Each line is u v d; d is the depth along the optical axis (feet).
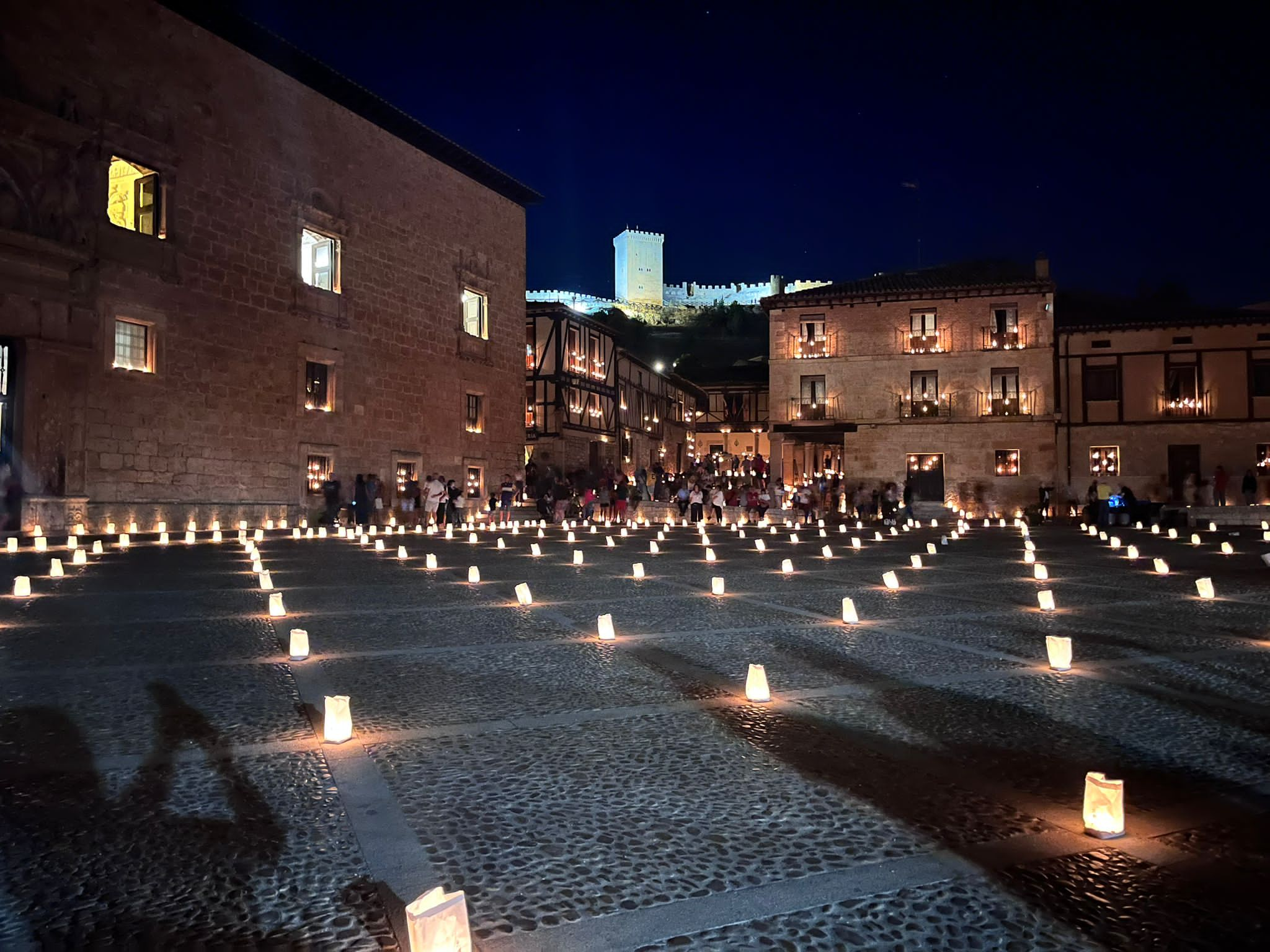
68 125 73.05
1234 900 9.11
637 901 9.12
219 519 86.69
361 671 20.80
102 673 20.34
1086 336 133.80
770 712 17.01
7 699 17.75
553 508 116.57
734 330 464.65
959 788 12.64
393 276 110.83
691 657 22.57
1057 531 98.94
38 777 13.00
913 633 26.48
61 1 73.51
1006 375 132.36
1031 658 22.48
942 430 132.98
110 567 47.85
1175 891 9.32
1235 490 128.06
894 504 118.52
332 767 13.51
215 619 29.19
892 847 10.52
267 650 23.57
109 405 77.46
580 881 9.58
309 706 17.37
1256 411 128.16
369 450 106.42
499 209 132.26
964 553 61.62
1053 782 12.89
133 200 85.05
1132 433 131.54
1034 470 130.11
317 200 99.55
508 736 15.29
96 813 11.53
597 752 14.32
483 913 8.84
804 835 10.87
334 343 101.65
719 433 245.04
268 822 11.26
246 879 9.62
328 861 10.08
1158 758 14.05
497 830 11.03
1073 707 17.29
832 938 8.36
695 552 62.34
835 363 136.56
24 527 70.18
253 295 91.50
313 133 99.30
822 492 129.90
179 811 11.64
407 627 27.76
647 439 200.23
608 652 23.29
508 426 133.49
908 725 16.03
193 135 85.35
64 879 9.59
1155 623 28.45
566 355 154.81
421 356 115.34
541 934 8.41
